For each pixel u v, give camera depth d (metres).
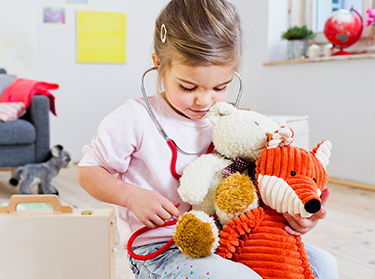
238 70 0.79
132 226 0.78
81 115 3.31
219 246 0.64
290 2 2.90
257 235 0.63
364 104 2.30
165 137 0.77
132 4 3.33
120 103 3.41
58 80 3.22
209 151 0.78
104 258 0.78
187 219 0.63
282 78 2.79
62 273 0.78
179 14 0.70
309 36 2.73
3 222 0.77
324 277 0.74
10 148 2.27
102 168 0.76
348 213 1.89
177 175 0.76
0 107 2.29
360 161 2.36
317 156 0.66
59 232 0.77
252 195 0.62
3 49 3.07
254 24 2.97
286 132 0.62
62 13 3.17
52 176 2.27
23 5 3.08
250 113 0.71
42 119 2.33
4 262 0.77
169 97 0.74
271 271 0.61
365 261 1.37
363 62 2.29
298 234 0.63
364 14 2.46
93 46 3.27
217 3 0.71
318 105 2.56
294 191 0.60
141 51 3.39
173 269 0.66
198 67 0.66
